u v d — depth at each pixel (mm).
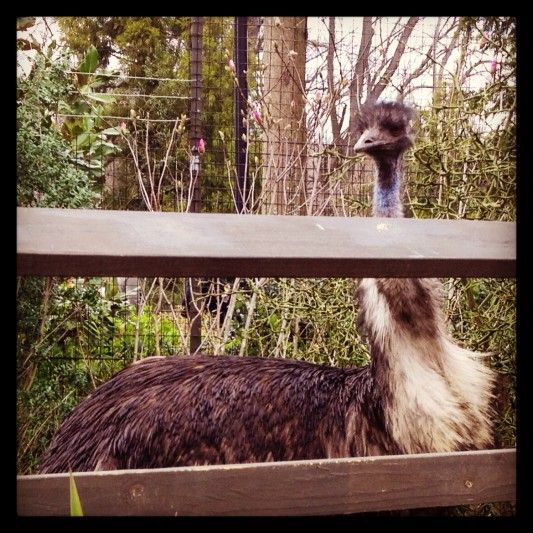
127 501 1598
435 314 2705
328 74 4836
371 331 2754
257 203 4312
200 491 1630
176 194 4383
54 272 1366
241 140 4785
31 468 3148
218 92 6105
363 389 2787
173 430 2668
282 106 4953
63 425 2734
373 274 1498
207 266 1415
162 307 4133
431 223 1742
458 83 3850
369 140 3309
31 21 3430
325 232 1615
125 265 1387
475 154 3672
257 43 5922
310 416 2756
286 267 1448
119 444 2641
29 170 3262
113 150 4434
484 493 1806
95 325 3633
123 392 2758
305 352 3775
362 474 1725
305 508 1695
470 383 2725
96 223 1526
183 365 2852
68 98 4062
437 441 2656
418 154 3586
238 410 2727
